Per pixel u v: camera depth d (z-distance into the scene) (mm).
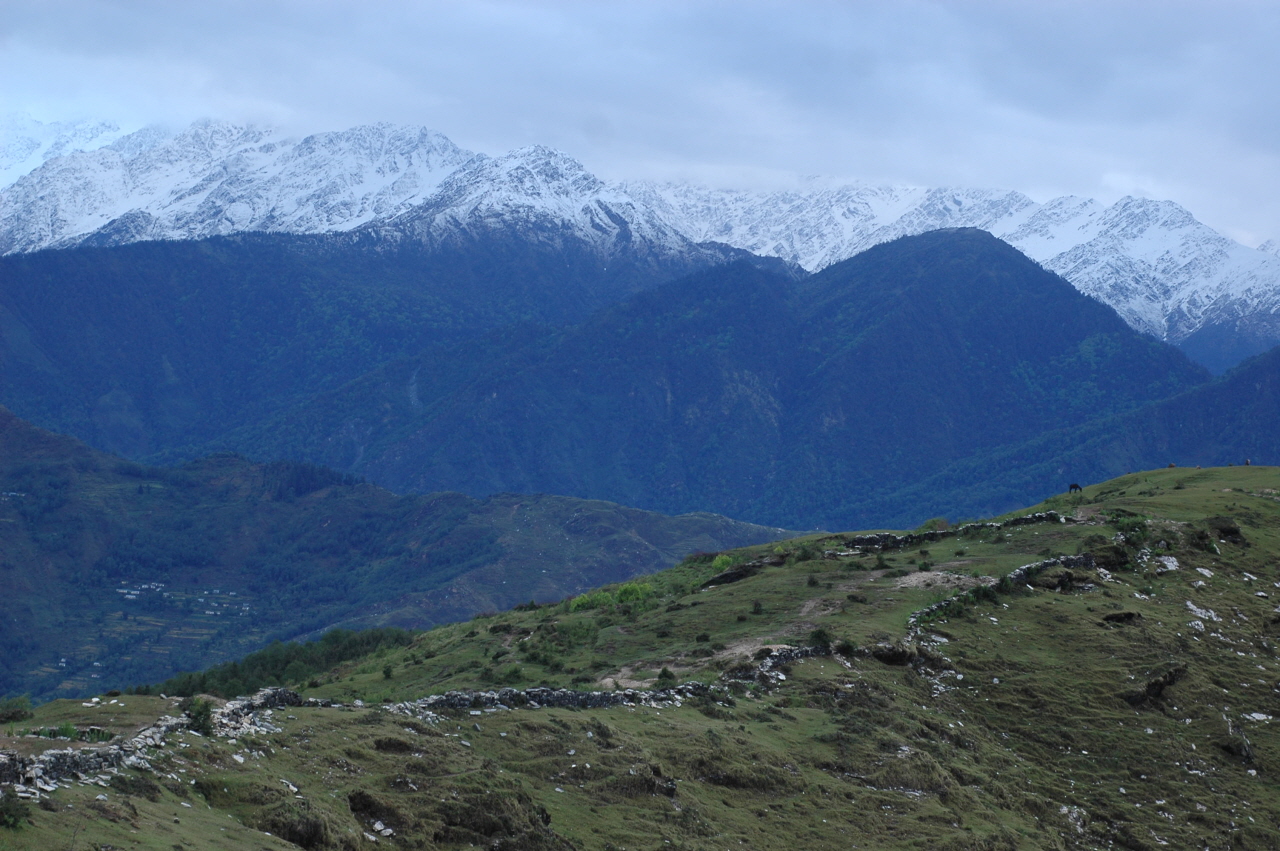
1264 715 69688
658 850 39875
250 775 34938
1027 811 55562
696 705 55844
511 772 42500
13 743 32125
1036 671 69625
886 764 53125
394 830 35375
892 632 70125
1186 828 57906
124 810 29641
